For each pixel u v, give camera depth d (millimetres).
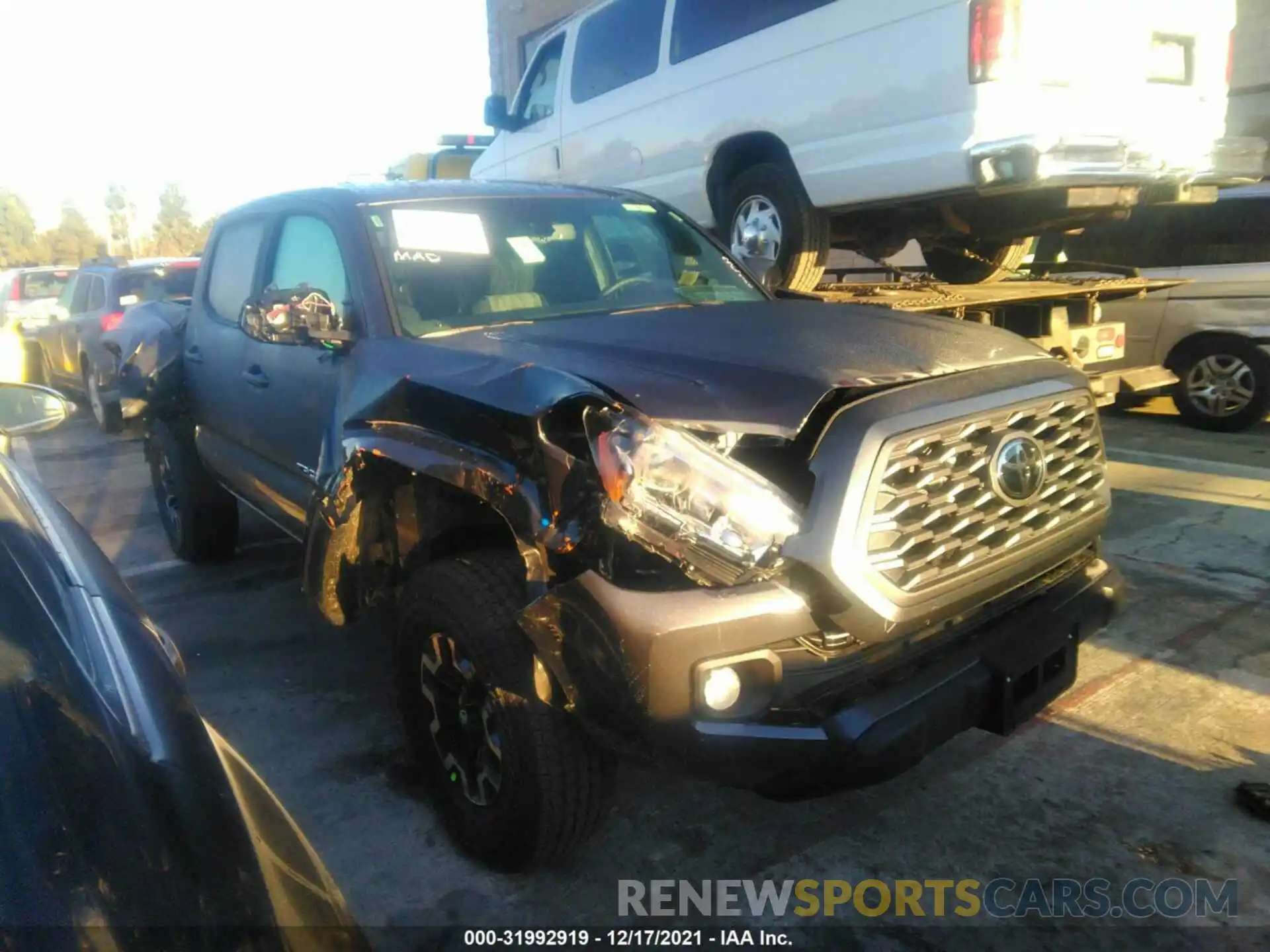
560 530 2311
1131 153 5246
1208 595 4574
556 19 15734
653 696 2180
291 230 4043
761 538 2281
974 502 2553
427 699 2939
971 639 2635
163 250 81250
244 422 4246
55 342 11734
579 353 2859
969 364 2746
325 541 3139
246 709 3895
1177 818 3020
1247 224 7434
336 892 1719
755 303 3895
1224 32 6016
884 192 5625
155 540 6223
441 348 3045
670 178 7094
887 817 3092
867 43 5586
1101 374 6113
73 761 1375
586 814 2607
